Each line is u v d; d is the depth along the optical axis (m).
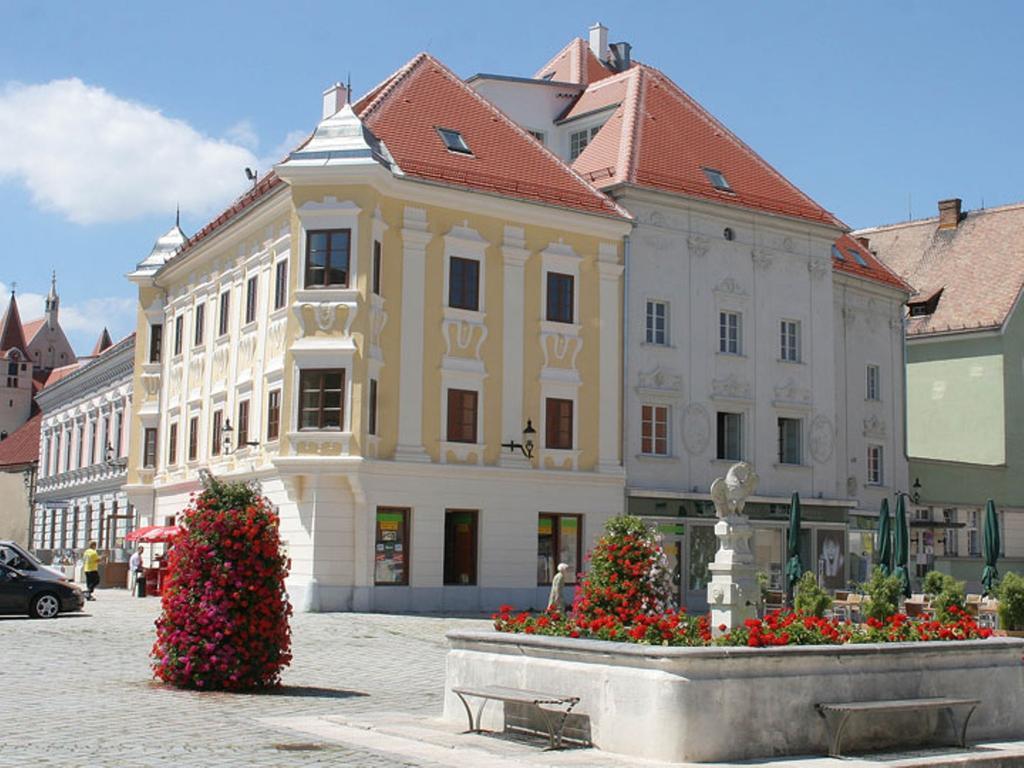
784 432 46.38
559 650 13.59
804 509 45.81
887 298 52.78
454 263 38.78
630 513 41.41
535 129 49.34
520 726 13.96
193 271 47.94
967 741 14.15
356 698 17.45
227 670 17.59
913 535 53.09
